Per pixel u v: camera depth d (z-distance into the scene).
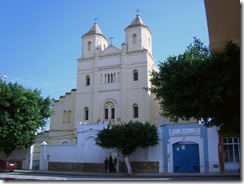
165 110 12.55
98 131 30.38
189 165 27.88
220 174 23.89
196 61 10.79
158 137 28.98
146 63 43.62
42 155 34.62
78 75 47.38
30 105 32.59
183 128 28.73
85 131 33.25
